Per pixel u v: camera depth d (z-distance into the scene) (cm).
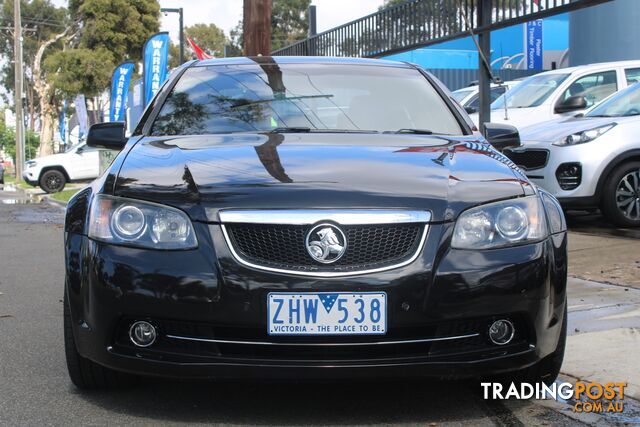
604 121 839
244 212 311
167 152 374
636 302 524
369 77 479
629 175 822
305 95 455
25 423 333
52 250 927
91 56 3991
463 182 337
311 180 328
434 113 452
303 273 306
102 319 318
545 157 841
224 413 343
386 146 386
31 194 2375
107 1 4041
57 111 5047
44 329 505
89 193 355
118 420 336
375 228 312
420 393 372
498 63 2455
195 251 311
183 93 460
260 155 362
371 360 309
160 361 312
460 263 312
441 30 973
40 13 5497
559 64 2367
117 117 2067
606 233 817
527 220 328
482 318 315
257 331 310
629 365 396
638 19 1727
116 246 320
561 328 341
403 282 307
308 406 353
